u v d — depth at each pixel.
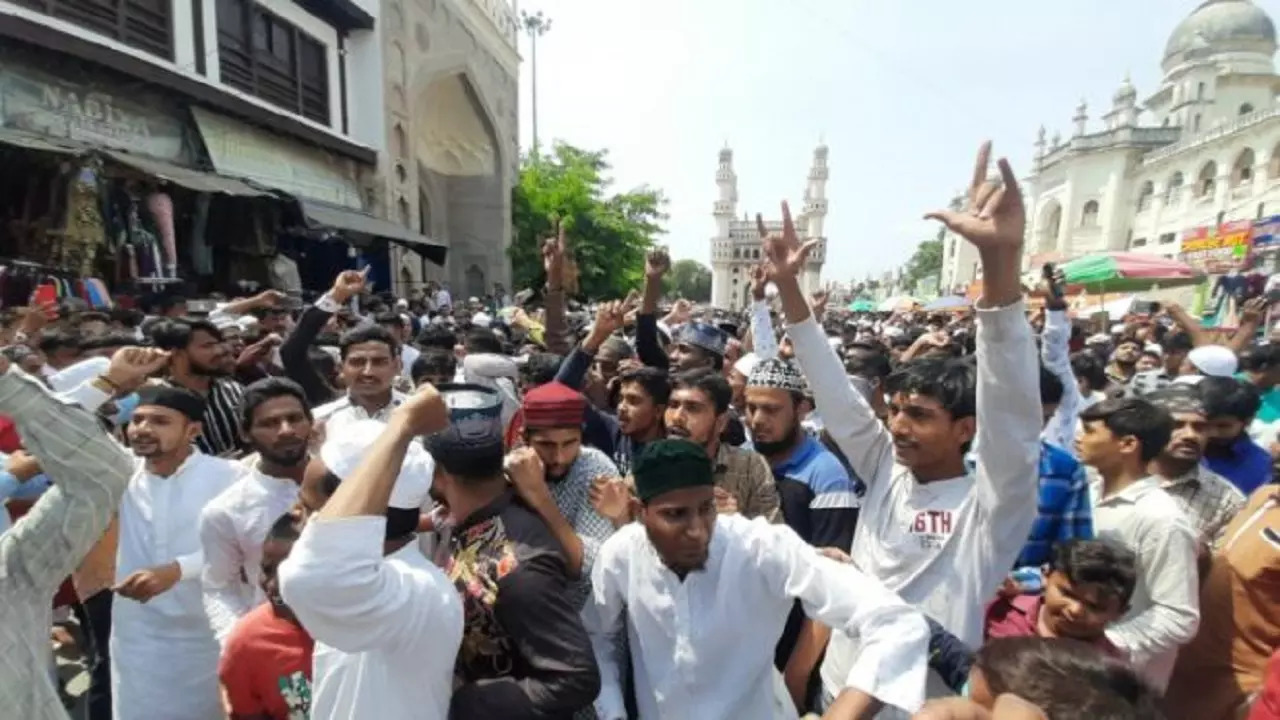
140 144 9.45
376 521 1.35
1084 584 1.99
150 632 2.64
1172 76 43.03
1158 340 10.29
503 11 23.30
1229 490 2.91
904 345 8.41
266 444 2.53
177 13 10.20
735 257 63.25
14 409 1.58
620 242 26.47
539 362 4.47
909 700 1.46
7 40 7.48
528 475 1.96
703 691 1.79
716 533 1.84
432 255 15.25
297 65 13.66
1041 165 46.88
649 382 3.12
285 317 7.07
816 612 1.71
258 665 1.87
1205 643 2.58
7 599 1.55
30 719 1.56
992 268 1.83
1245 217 28.44
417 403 1.46
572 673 1.51
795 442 2.93
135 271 7.68
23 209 6.82
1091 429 2.62
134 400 3.73
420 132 21.09
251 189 9.13
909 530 2.19
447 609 1.49
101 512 1.67
